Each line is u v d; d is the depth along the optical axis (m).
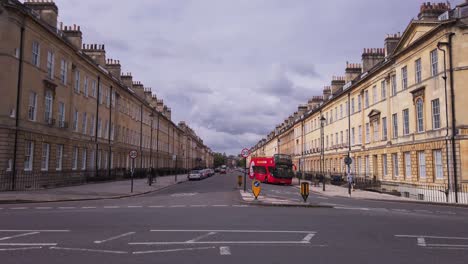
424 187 27.92
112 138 46.84
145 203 19.69
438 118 27.00
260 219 13.16
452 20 25.92
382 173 36.50
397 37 37.34
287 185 46.03
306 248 8.38
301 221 12.79
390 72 34.56
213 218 13.31
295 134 84.31
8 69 24.81
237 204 19.33
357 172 43.41
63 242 8.86
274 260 7.25
